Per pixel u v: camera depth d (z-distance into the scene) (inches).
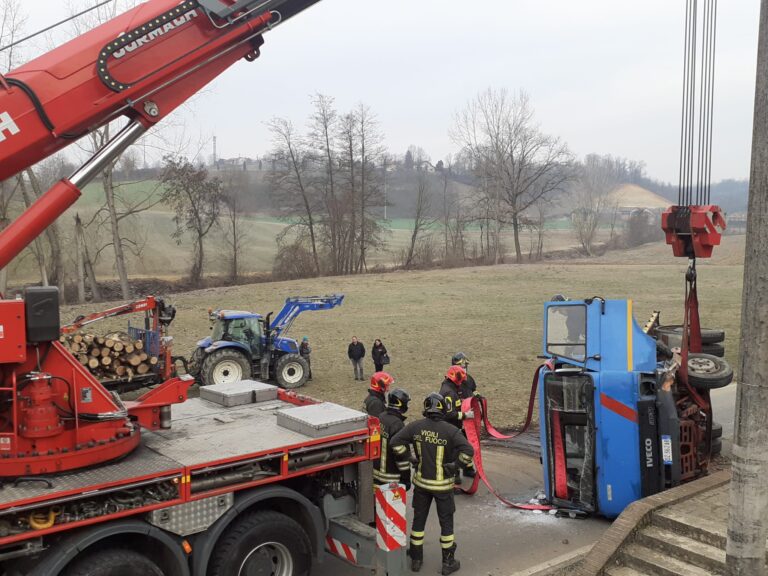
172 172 1942.7
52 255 1658.5
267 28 229.6
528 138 2396.7
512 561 268.2
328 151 2251.5
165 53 217.5
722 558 232.5
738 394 195.8
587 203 3132.4
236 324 615.5
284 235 2197.3
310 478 251.9
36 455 193.5
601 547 253.4
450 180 3646.7
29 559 190.2
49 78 204.1
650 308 1135.6
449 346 845.8
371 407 310.0
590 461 303.6
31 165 210.2
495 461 401.7
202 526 209.0
